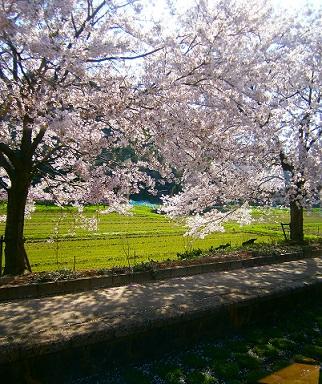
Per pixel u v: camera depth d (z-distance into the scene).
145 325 6.95
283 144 14.18
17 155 10.71
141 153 11.06
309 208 15.98
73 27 8.81
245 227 32.09
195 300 8.38
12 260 10.20
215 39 8.84
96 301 8.12
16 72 9.05
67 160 12.55
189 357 7.13
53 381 6.06
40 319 6.89
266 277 10.91
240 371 6.68
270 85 12.09
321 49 14.48
